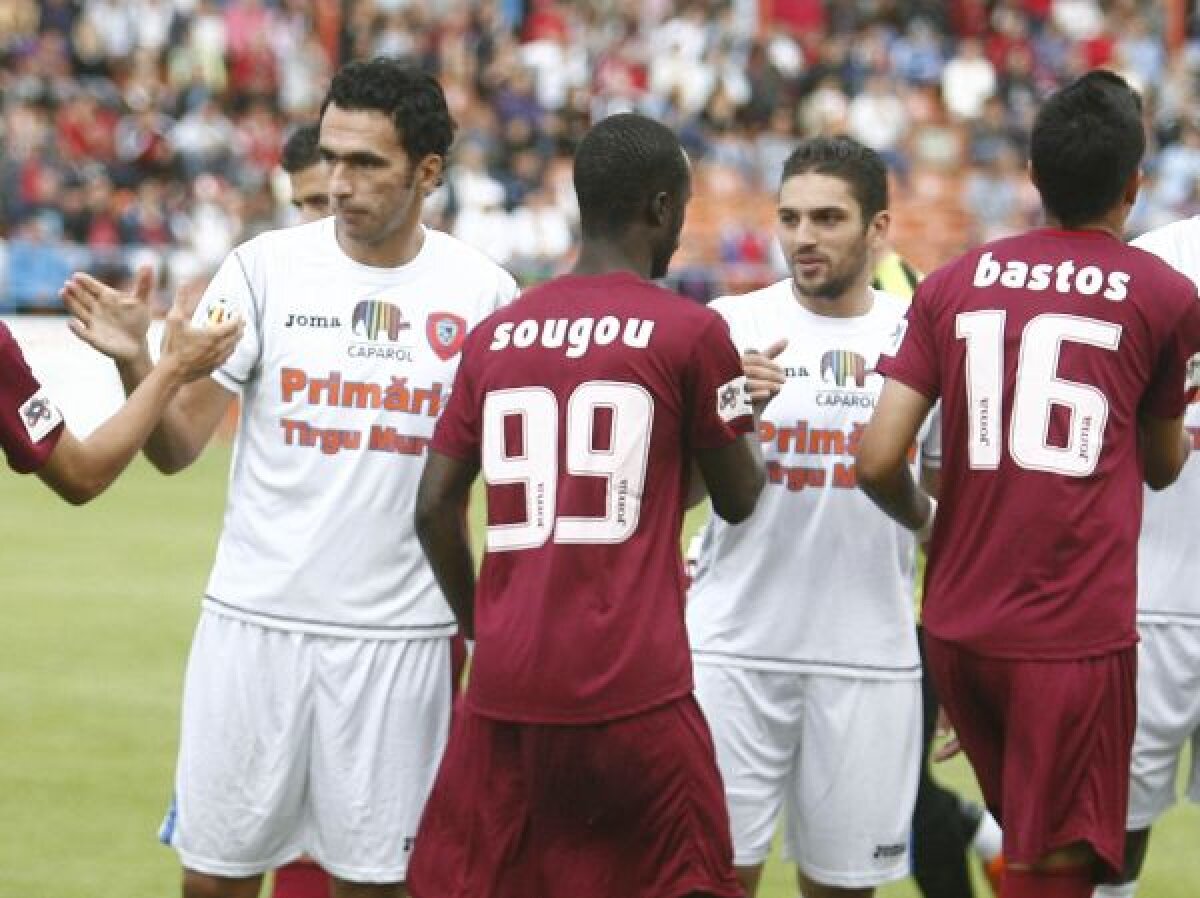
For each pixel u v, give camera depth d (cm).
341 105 1916
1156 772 2278
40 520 5841
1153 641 2252
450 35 10006
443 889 1742
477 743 1723
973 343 1820
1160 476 1889
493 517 1717
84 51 9550
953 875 2281
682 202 1752
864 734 2089
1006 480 1805
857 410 2073
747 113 9706
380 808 1969
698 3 10494
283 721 1962
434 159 1950
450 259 2020
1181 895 2581
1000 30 10819
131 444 1814
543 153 9350
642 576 1686
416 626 1967
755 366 1827
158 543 5459
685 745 1689
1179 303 1812
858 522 2075
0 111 8862
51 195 8244
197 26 9638
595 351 1697
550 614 1681
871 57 10231
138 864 2652
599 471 1684
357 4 10169
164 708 3572
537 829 1711
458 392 1756
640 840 1700
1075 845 1817
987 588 1817
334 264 1989
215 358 1862
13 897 2498
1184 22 11200
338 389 1966
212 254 8238
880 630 2088
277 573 1958
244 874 1988
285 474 1969
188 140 8912
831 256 2050
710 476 1741
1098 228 1847
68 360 6562
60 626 4297
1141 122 1844
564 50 10138
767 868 2714
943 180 9800
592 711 1672
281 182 8444
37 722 3447
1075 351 1797
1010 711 1816
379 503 1959
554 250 8706
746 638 2086
